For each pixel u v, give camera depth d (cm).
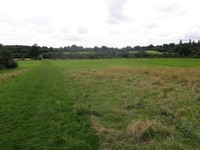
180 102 1127
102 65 5659
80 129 779
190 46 11456
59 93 1441
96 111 982
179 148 618
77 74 2742
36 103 1163
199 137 685
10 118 909
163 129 729
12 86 1781
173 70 3081
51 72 3247
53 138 702
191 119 864
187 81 1917
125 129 761
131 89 1562
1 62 4794
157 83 1816
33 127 805
